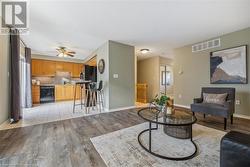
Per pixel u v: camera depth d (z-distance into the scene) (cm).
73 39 421
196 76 452
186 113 239
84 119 345
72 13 261
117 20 292
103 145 204
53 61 692
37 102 610
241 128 273
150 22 302
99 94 470
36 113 411
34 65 641
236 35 352
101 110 446
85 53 621
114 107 446
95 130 267
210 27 329
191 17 278
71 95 707
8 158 170
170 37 400
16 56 326
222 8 244
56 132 257
